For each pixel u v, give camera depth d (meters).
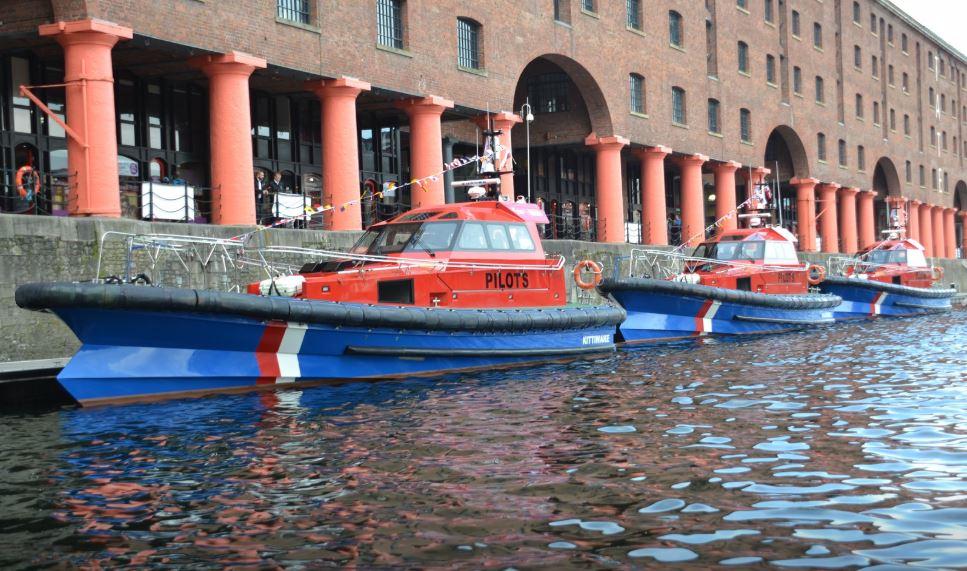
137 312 10.84
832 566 5.10
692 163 36.22
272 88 22.88
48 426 10.01
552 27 28.81
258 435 9.27
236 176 19.09
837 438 8.54
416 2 23.83
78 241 14.84
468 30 26.05
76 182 16.47
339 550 5.58
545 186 35.00
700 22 36.88
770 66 42.69
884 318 28.59
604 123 31.47
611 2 31.61
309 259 18.75
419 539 5.75
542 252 15.84
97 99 16.48
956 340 19.08
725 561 5.21
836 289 28.91
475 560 5.33
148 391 11.45
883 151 53.78
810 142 45.22
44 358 14.28
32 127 18.83
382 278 13.56
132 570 5.36
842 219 49.38
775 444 8.32
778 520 5.95
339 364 12.91
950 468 7.24
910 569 5.02
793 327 23.94
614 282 19.48
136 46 17.95
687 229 36.19
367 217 25.80
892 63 55.84
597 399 11.27
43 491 7.22
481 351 14.42
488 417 10.05
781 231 24.88
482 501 6.57
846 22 49.81
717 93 37.84
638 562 5.23
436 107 24.11
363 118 26.31
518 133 33.47
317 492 6.96
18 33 17.02
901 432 8.75
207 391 11.87
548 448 8.32
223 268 16.94
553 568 5.17
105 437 9.34
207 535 5.97
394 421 9.90
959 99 67.25
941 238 62.50
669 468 7.45
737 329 22.12
